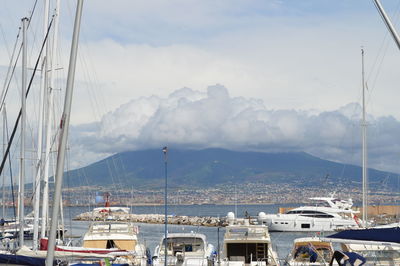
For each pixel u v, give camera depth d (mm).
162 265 33938
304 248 37312
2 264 23891
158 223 126812
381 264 31562
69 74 16734
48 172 39156
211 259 32156
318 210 88125
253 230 38781
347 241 24953
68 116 16641
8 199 56219
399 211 83438
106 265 26234
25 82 35625
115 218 64812
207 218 128375
